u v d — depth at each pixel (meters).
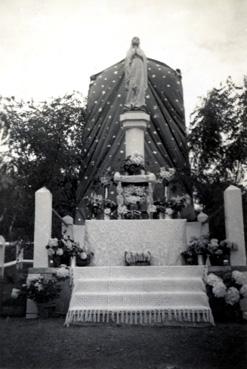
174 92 12.14
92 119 12.09
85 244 7.28
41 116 10.47
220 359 4.14
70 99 11.38
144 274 6.16
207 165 10.38
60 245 6.82
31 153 10.02
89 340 4.75
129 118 9.64
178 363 4.04
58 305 6.26
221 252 6.73
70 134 11.41
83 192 11.48
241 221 6.89
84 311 5.61
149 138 11.76
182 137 11.70
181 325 5.48
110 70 12.49
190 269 6.15
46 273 6.39
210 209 10.22
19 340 4.73
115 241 7.27
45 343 4.63
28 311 6.38
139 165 8.79
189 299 5.69
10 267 9.74
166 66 12.53
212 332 5.09
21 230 9.47
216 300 5.96
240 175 9.75
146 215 8.28
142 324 5.54
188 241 8.38
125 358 4.16
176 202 8.65
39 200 7.05
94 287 5.96
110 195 10.70
